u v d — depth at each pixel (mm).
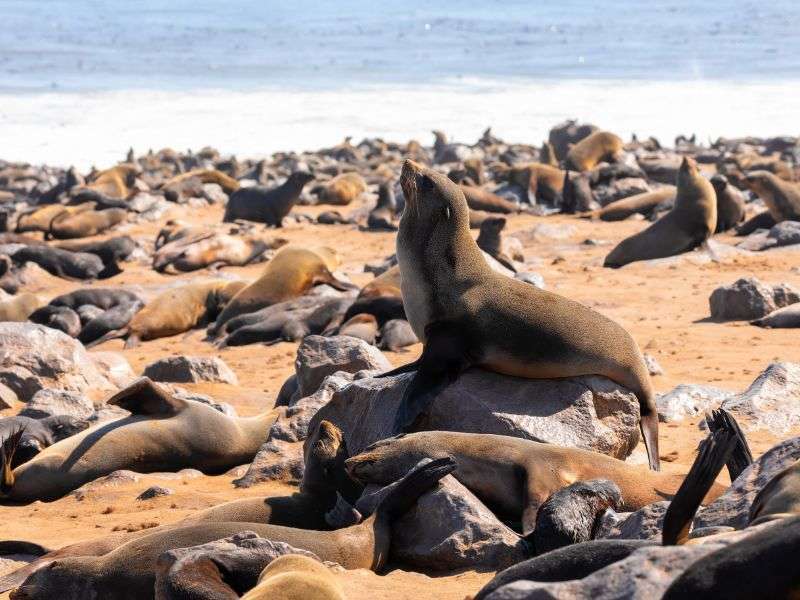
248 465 21578
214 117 144375
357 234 65188
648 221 64688
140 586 13484
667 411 22562
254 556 12711
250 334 38219
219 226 65812
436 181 18781
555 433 17891
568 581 9453
